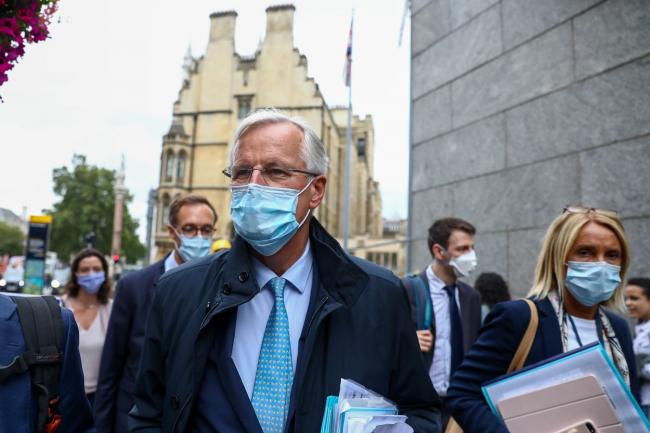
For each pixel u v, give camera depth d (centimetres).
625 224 405
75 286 393
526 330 197
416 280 362
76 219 4944
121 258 4022
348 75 1819
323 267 167
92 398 367
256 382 157
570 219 205
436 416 172
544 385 175
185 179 3984
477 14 589
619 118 418
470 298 361
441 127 636
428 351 340
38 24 156
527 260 492
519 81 521
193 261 180
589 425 162
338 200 4894
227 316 161
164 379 167
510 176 522
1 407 140
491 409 184
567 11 474
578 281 196
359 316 162
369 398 141
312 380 152
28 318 152
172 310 166
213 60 4138
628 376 199
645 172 394
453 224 359
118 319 296
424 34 686
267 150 164
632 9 416
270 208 159
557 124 475
